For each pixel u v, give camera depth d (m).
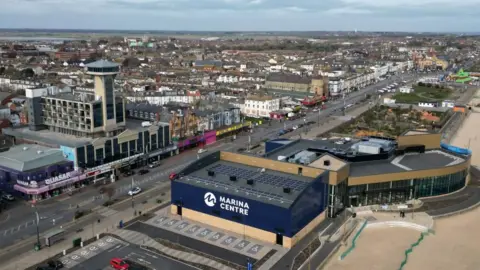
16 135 180.88
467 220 132.75
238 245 114.62
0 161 149.50
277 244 115.25
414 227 127.00
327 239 118.06
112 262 103.38
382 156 156.00
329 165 137.88
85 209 136.12
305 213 119.44
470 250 114.38
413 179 143.88
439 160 159.62
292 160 146.00
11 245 112.94
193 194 128.00
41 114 185.50
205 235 119.94
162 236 119.00
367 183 138.75
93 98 176.88
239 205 119.81
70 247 112.56
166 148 190.75
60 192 148.88
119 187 155.25
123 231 121.50
